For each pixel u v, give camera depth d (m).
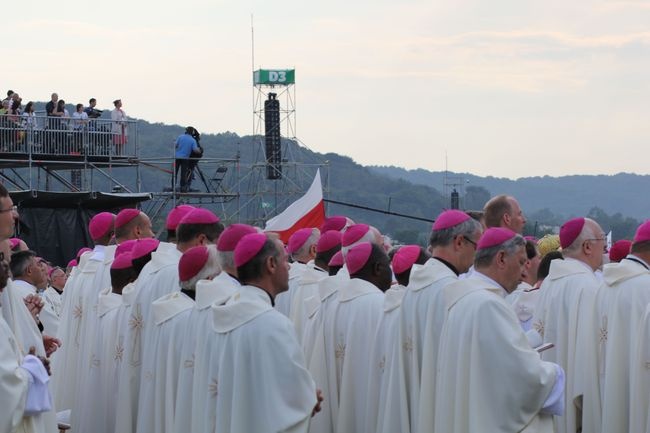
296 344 10.97
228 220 44.28
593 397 14.89
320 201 24.00
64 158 42.19
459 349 11.69
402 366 13.16
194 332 13.01
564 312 15.30
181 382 13.06
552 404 11.50
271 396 10.75
